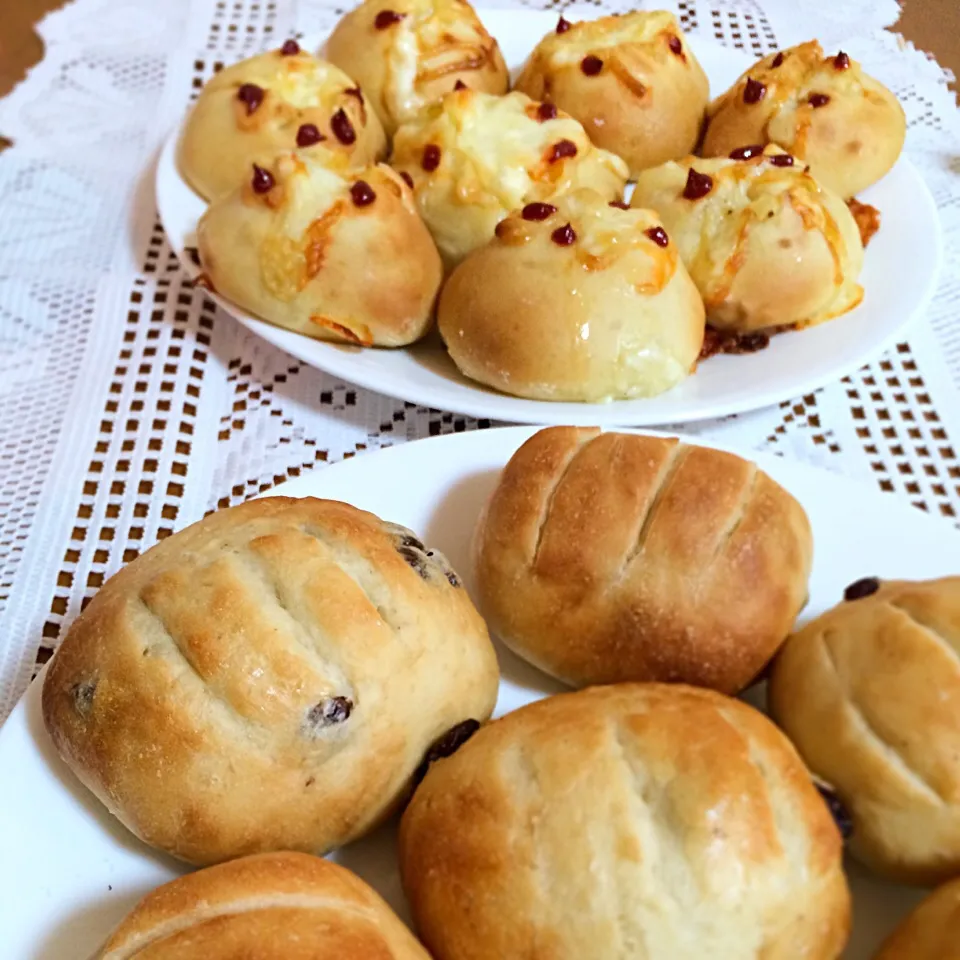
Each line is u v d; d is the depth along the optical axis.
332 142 0.35
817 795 0.20
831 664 0.21
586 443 0.24
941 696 0.20
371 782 0.20
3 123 0.40
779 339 0.32
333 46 0.40
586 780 0.19
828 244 0.31
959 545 0.25
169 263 0.35
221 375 0.32
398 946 0.18
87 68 0.43
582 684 0.23
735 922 0.18
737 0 0.46
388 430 0.30
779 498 0.23
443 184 0.34
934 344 0.32
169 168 0.36
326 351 0.30
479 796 0.20
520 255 0.30
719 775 0.19
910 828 0.20
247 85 0.35
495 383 0.30
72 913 0.20
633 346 0.29
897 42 0.44
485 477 0.26
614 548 0.22
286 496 0.24
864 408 0.31
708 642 0.22
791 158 0.34
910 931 0.19
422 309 0.31
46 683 0.21
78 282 0.34
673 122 0.37
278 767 0.20
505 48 0.42
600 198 0.32
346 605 0.20
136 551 0.27
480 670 0.22
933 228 0.34
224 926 0.17
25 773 0.21
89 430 0.30
